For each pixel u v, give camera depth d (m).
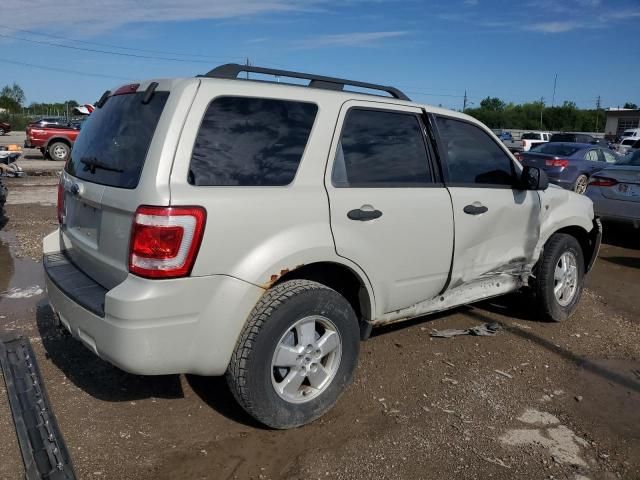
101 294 3.05
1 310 5.00
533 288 5.00
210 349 2.91
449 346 4.54
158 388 3.71
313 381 3.32
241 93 3.06
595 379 4.09
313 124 3.29
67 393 3.60
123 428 3.25
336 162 3.37
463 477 2.93
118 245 2.92
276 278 3.01
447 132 4.09
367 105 3.58
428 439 3.25
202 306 2.84
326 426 3.34
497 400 3.72
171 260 2.72
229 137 2.98
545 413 3.59
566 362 4.36
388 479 2.90
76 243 3.43
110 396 3.59
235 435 3.23
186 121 2.85
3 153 9.96
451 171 4.06
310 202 3.17
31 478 2.63
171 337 2.80
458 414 3.52
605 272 7.19
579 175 13.20
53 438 2.94
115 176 3.02
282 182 3.12
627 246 8.77
